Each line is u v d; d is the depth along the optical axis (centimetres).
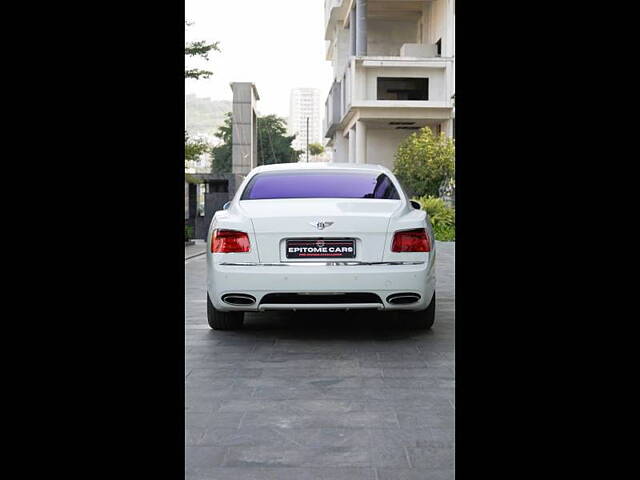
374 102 2338
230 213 554
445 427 327
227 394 389
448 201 2078
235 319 584
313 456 289
